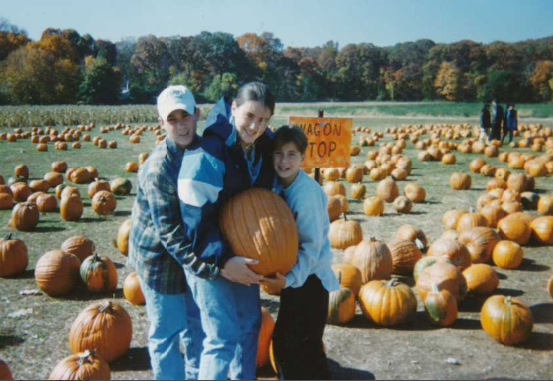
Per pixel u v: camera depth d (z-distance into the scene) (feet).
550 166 48.06
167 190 9.89
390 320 15.39
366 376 12.57
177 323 10.66
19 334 14.82
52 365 13.00
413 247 20.48
